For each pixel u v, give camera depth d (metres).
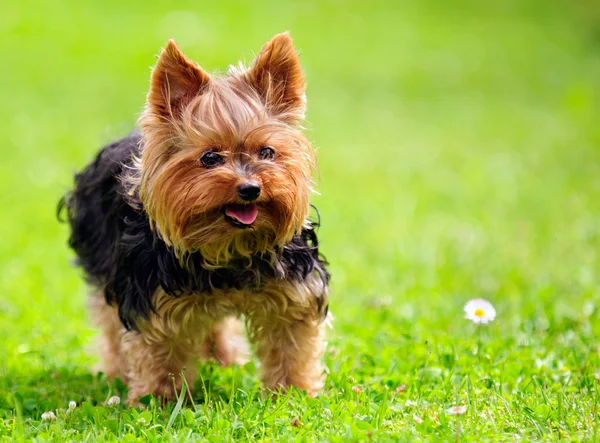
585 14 29.55
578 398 5.82
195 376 6.36
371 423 5.36
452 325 7.84
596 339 7.24
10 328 8.02
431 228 11.91
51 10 25.73
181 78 5.52
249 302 6.02
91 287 7.29
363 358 6.96
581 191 13.77
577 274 9.41
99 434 5.39
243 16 26.28
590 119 19.47
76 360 7.45
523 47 25.77
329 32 25.95
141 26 24.83
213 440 5.16
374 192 13.98
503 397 5.84
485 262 10.19
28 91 19.92
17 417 5.66
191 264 5.75
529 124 19.00
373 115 19.70
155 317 5.92
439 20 28.11
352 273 9.80
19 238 11.17
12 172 14.61
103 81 20.86
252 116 5.42
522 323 7.69
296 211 5.63
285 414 5.63
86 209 7.18
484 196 13.65
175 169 5.46
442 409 5.65
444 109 20.38
